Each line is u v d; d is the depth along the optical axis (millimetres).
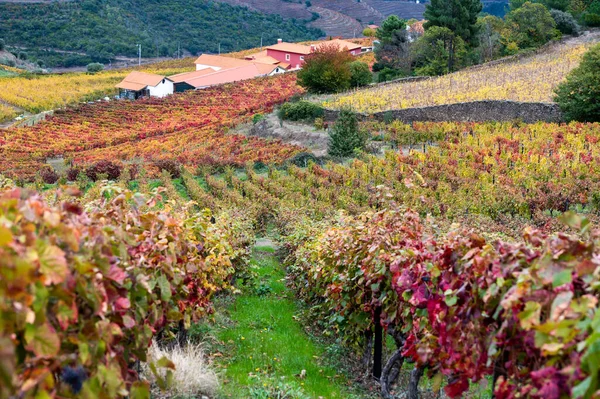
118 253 4312
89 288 3480
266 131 49312
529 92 43031
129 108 76312
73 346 3445
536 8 71125
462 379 4570
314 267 10125
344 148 37188
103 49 183625
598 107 36125
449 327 4719
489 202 23156
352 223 8633
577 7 84750
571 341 3145
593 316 3004
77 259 3301
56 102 87312
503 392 3908
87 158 50906
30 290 2850
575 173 26078
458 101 42844
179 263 6676
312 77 58531
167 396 5801
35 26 189125
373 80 69875
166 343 7625
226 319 10117
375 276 6770
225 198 29203
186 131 59844
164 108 75000
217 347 8297
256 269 16562
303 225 16031
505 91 44031
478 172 28391
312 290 11133
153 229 5562
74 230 3344
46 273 2928
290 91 77562
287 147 42906
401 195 24656
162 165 39094
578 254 3557
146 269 5332
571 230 15977
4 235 2604
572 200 22891
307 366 7934
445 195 24672
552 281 3414
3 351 2322
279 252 19688
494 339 4004
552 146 30969
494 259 4180
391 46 72562
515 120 38281
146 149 52594
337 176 31422
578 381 3102
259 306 11703
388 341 9211
